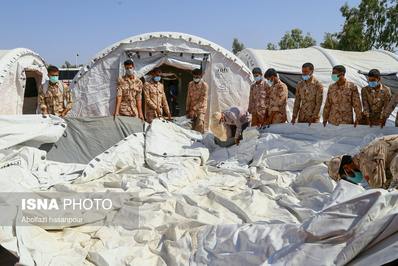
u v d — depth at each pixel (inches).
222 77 442.9
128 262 138.0
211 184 236.8
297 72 462.9
